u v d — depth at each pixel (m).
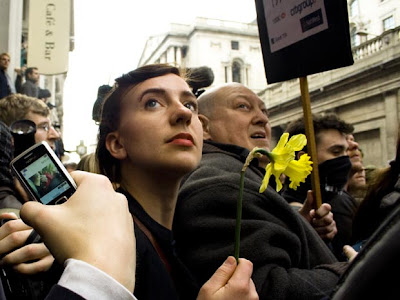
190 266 1.06
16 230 0.84
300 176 0.66
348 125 2.04
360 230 1.54
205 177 1.19
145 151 0.87
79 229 0.44
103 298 0.39
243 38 18.59
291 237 1.07
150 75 0.92
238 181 1.12
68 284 0.40
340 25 1.27
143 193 0.91
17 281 0.82
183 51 20.16
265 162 1.66
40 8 6.91
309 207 1.53
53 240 0.44
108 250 0.43
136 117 0.88
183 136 0.87
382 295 0.32
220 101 1.56
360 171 2.57
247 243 1.01
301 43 1.39
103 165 0.99
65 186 0.70
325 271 1.03
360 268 0.34
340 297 0.35
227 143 1.52
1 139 1.19
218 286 0.62
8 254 0.81
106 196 0.48
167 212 0.94
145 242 0.82
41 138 1.95
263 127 1.58
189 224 1.07
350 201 2.16
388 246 0.32
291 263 1.08
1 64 4.62
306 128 1.39
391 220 0.33
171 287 0.80
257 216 1.08
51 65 6.88
